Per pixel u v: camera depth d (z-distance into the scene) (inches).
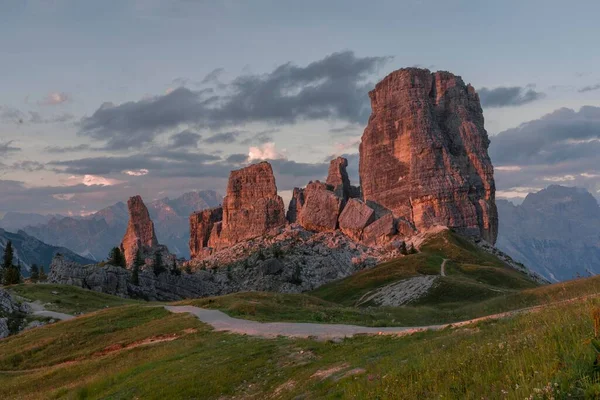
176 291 7815.0
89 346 2237.9
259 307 2351.1
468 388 598.5
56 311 3725.4
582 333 592.7
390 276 6220.5
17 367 2162.9
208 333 1889.8
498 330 902.4
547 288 2415.1
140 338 2100.1
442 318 2252.7
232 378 1221.1
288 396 981.8
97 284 6235.2
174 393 1194.0
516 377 545.0
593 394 438.6
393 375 765.9
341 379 929.5
